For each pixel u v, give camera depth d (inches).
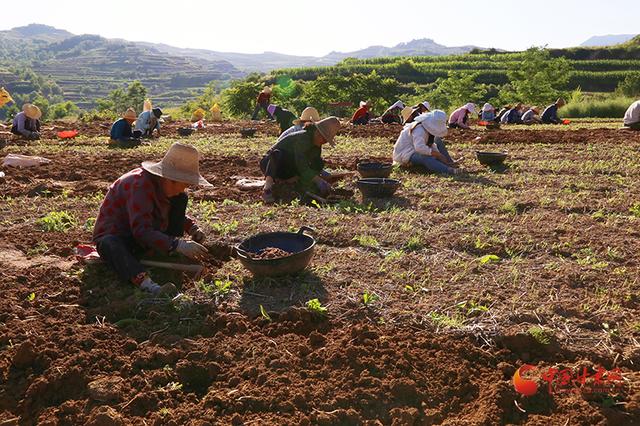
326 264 197.2
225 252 212.2
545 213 261.6
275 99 1814.7
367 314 162.6
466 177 348.5
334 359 139.2
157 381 134.1
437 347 146.7
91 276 185.2
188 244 178.1
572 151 458.3
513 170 374.6
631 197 293.0
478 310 162.6
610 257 205.0
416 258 204.1
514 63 1883.6
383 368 136.3
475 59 3422.7
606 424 120.3
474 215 255.8
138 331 154.6
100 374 136.5
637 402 124.8
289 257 175.9
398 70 3053.6
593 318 160.2
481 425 120.0
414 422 122.3
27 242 218.4
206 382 136.5
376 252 212.2
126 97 4697.3
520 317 159.0
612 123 846.5
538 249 215.5
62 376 134.3
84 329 154.3
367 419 123.1
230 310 165.0
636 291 176.9
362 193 295.9
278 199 297.0
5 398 131.6
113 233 183.9
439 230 234.4
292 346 146.2
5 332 151.9
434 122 354.6
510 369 139.7
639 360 142.6
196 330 156.2
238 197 301.0
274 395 127.0
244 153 466.0
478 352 144.8
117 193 183.8
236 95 1717.5
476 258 205.3
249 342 148.2
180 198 191.2
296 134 290.5
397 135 592.7
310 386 131.0
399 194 303.4
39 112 570.3
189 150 179.5
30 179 343.3
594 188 316.8
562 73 1823.3
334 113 1705.2
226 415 123.1
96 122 836.6
